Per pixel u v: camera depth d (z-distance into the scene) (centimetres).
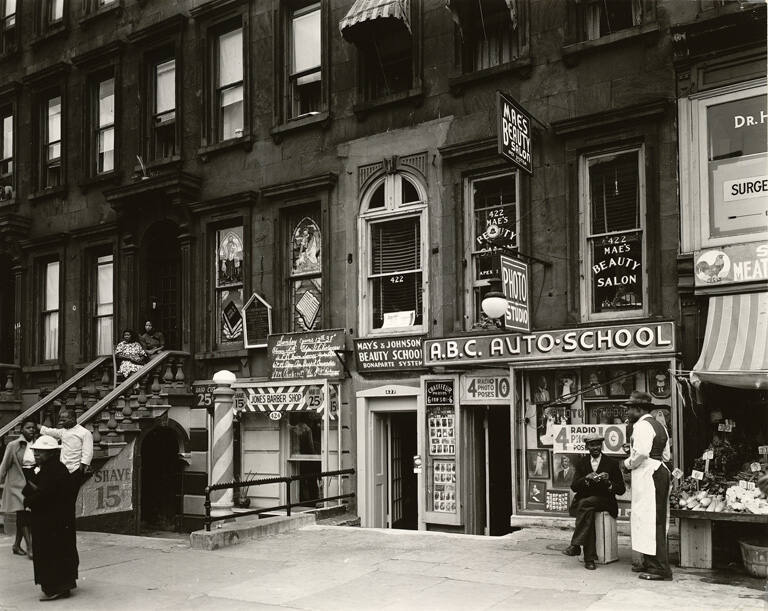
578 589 801
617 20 1247
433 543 1078
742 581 830
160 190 1678
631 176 1209
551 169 1259
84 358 1866
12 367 1956
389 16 1360
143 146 1803
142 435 1521
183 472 1602
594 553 902
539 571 887
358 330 1438
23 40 2078
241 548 1098
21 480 1166
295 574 923
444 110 1377
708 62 1125
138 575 953
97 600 842
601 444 944
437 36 1398
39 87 2028
